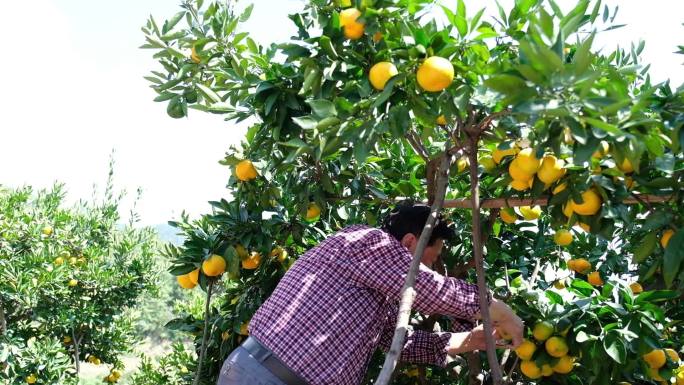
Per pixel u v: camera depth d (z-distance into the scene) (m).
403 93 1.97
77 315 8.56
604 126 1.42
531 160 2.01
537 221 3.38
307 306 2.12
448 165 2.08
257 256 3.19
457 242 3.27
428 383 3.70
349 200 3.16
